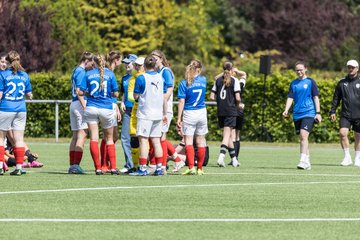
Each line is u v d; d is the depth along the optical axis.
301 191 43.03
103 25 157.38
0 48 119.19
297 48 174.75
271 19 181.12
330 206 37.53
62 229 31.12
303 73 58.06
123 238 29.56
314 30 174.75
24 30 120.62
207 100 95.94
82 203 37.56
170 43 167.62
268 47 182.75
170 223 32.56
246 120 96.44
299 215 34.88
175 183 46.03
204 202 38.31
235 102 59.25
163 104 50.19
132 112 51.44
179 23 169.50
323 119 95.31
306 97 58.06
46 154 70.62
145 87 49.09
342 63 158.50
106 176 49.69
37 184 44.88
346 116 63.59
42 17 122.44
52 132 96.81
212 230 31.23
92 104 49.94
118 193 41.19
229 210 35.97
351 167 61.09
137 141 51.44
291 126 96.19
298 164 60.31
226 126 59.25
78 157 51.47
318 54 163.50
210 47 182.50
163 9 166.62
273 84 96.00
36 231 30.67
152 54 49.47
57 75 97.75
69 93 96.69
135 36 160.50
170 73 50.56
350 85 63.81
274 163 64.06
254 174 52.62
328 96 95.06
